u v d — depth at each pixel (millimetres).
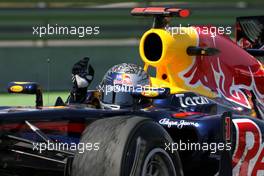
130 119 18141
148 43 23812
